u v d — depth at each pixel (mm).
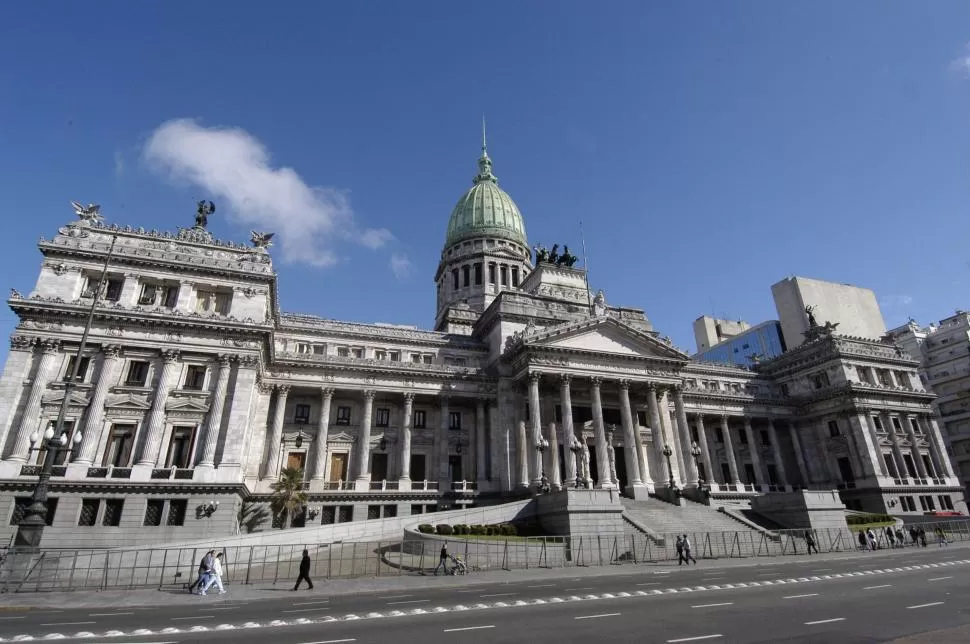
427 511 71062
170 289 63469
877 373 103312
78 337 56844
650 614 22578
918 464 97875
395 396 76688
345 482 69625
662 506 64938
